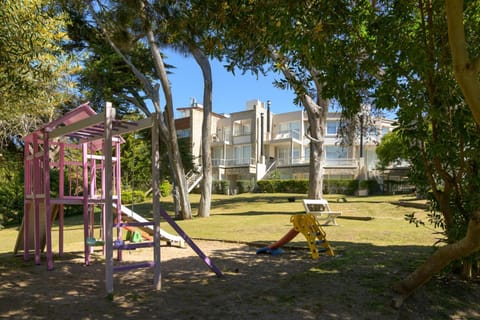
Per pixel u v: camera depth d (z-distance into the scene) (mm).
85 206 7574
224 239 10523
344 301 4750
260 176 37969
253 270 6754
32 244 8922
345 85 5562
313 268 6469
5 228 19078
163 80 17172
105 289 5449
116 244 5484
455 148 5156
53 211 8602
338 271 6199
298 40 4992
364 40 5500
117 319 4199
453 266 5824
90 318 4238
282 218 15828
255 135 39719
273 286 5559
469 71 3713
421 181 5941
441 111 4820
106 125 5195
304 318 4219
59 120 7242
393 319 4270
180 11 6047
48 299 5020
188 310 4484
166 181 32312
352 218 15328
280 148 41344
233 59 5883
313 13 4895
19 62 6461
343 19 5129
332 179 33750
